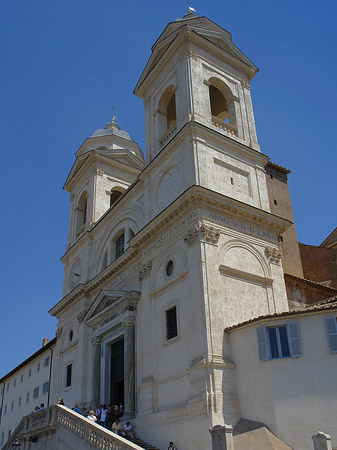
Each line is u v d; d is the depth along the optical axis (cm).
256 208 2409
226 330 2009
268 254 2416
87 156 3806
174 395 2041
